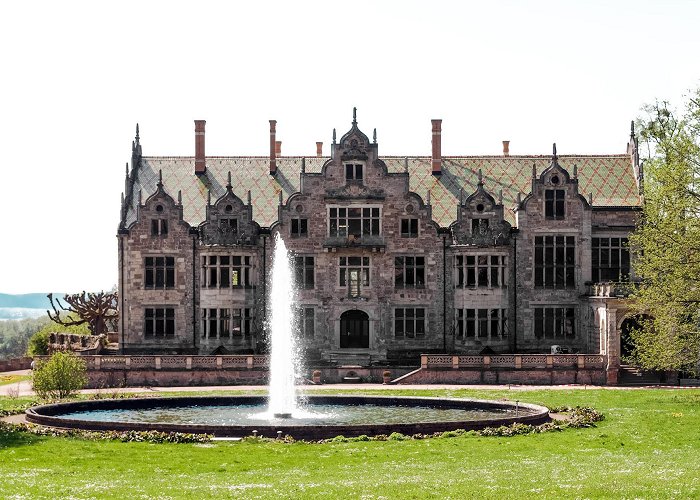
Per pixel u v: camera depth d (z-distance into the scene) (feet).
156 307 271.08
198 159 290.15
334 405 189.47
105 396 206.39
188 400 189.67
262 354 265.95
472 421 152.35
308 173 271.69
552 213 270.67
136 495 99.71
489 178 288.92
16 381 254.06
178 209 271.28
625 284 234.79
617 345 241.35
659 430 154.51
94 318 315.37
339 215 271.49
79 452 130.72
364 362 268.21
